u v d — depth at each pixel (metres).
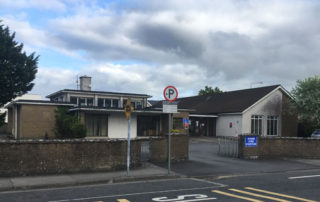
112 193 8.80
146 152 14.86
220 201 7.75
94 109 26.12
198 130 37.19
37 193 8.90
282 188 9.53
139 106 35.16
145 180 11.23
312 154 18.20
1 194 8.80
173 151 15.11
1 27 26.44
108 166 12.54
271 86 36.34
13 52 26.27
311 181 10.89
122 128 28.34
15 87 26.50
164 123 30.56
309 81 33.59
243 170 13.37
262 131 34.72
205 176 11.95
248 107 33.56
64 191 9.17
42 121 26.73
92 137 26.81
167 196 8.37
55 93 33.97
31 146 11.34
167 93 11.96
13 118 29.39
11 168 11.02
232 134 34.59
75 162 12.01
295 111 35.31
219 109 37.47
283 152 18.05
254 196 8.34
